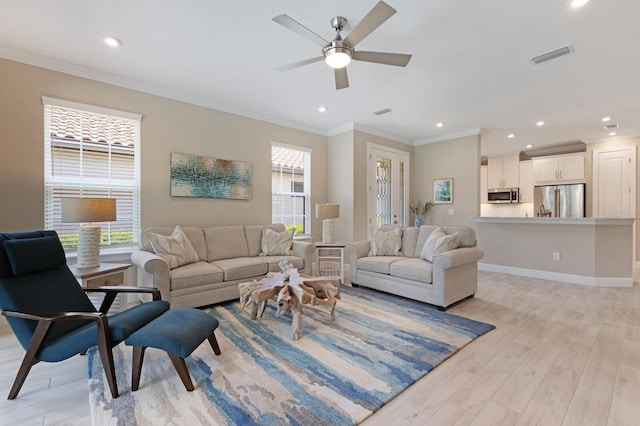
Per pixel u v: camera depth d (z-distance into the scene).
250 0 2.19
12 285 1.85
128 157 3.61
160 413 1.59
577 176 6.38
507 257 5.09
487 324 2.81
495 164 7.57
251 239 4.20
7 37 2.67
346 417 1.57
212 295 3.22
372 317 2.98
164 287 2.92
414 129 5.65
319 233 5.59
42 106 3.07
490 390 1.81
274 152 5.05
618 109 4.44
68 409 1.65
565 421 1.54
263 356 2.20
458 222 5.82
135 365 1.78
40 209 3.07
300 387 1.82
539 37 2.62
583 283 4.36
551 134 5.84
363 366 2.06
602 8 2.23
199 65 3.19
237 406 1.65
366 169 5.55
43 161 3.09
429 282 3.29
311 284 2.75
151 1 2.19
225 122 4.38
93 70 3.28
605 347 2.36
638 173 5.76
